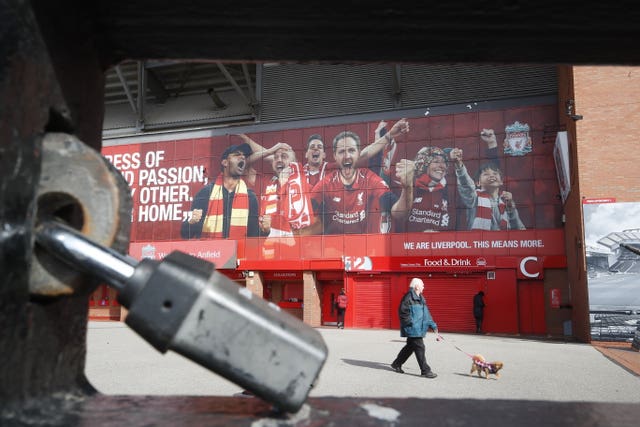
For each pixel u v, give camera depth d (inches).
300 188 901.2
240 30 25.8
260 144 935.7
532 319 778.8
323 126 906.1
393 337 653.9
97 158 20.2
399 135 868.0
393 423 20.4
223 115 999.6
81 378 25.2
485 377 303.6
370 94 895.7
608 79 617.0
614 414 23.0
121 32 25.8
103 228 19.9
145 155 991.6
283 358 18.6
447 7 23.3
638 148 598.9
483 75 844.6
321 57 28.3
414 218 842.2
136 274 18.7
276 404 18.9
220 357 18.3
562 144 697.0
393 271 840.3
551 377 308.8
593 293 592.4
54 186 20.0
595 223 600.1
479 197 818.2
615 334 581.9
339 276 900.6
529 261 785.6
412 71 877.8
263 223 909.2
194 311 18.2
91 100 26.2
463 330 810.2
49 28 21.2
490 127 828.0
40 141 20.2
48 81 21.3
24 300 19.6
